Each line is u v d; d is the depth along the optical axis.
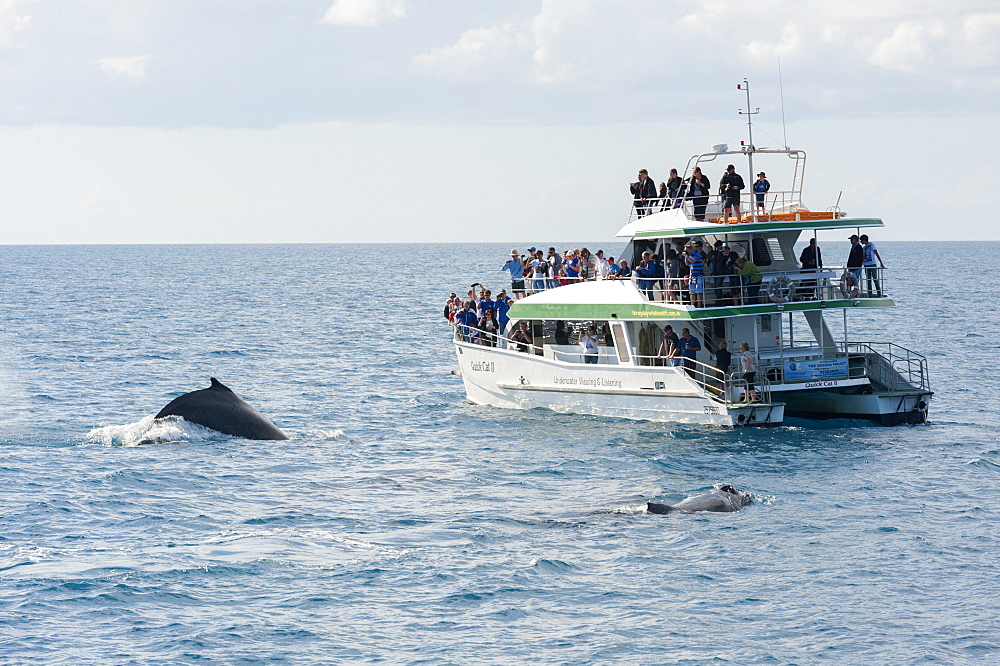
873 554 44.16
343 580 40.78
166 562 42.50
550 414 77.19
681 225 73.62
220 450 63.06
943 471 58.34
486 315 84.38
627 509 50.50
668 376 70.94
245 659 34.19
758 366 71.25
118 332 150.00
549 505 51.66
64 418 76.81
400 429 72.81
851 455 62.47
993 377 98.06
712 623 37.28
